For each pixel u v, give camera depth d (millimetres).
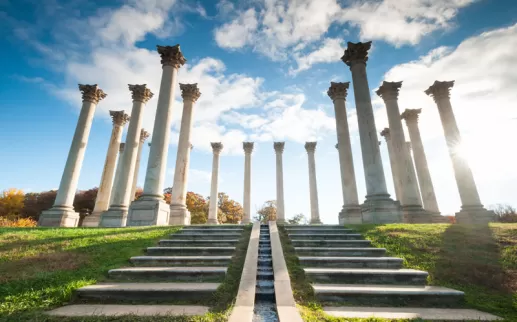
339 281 8203
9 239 11750
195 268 8703
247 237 13219
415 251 10727
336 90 29703
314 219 41875
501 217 31891
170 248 10797
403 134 26453
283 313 5680
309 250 10836
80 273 8305
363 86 23219
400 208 19578
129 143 25938
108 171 31250
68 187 24469
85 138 26672
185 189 26891
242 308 5840
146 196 20797
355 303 6902
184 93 30094
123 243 11812
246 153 45562
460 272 8781
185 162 27625
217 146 43656
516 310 6480
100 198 29938
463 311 6391
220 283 7676
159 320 5348
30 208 61250
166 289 6988
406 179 24797
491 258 9773
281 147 46000
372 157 21078
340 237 13047
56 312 5902
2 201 57531
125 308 6273
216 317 5508
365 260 9531
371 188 20484
